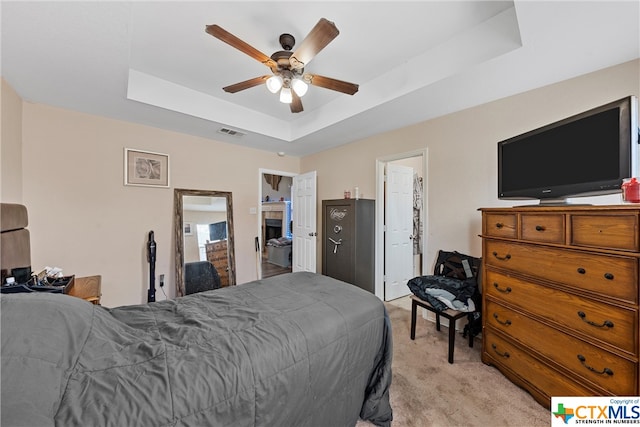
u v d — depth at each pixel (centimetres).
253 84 204
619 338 117
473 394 165
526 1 125
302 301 149
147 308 139
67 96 230
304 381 108
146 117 282
